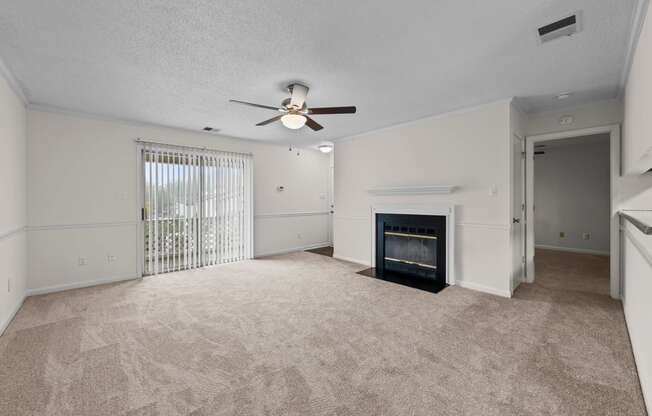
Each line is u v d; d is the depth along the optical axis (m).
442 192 3.83
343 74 2.73
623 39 2.12
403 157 4.41
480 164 3.57
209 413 1.56
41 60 2.44
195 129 4.74
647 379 1.59
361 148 5.06
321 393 1.71
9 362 2.04
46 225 3.59
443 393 1.71
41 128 3.56
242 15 1.86
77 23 1.93
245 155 5.52
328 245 7.11
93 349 2.22
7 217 2.76
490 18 1.90
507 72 2.69
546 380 1.83
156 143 4.45
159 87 3.01
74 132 3.79
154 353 2.16
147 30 2.02
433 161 4.03
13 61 2.46
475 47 2.25
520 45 2.22
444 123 3.91
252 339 2.38
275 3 1.74
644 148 1.80
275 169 6.03
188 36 2.10
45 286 3.58
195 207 4.88
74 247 3.79
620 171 3.23
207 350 2.21
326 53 2.35
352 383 1.81
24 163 3.37
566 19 1.90
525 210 3.93
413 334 2.45
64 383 1.81
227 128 4.68
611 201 3.30
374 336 2.42
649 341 1.58
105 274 4.01
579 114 3.53
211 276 4.33
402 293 3.51
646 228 1.25
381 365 2.00
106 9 1.79
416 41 2.17
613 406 1.60
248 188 5.56
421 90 3.11
